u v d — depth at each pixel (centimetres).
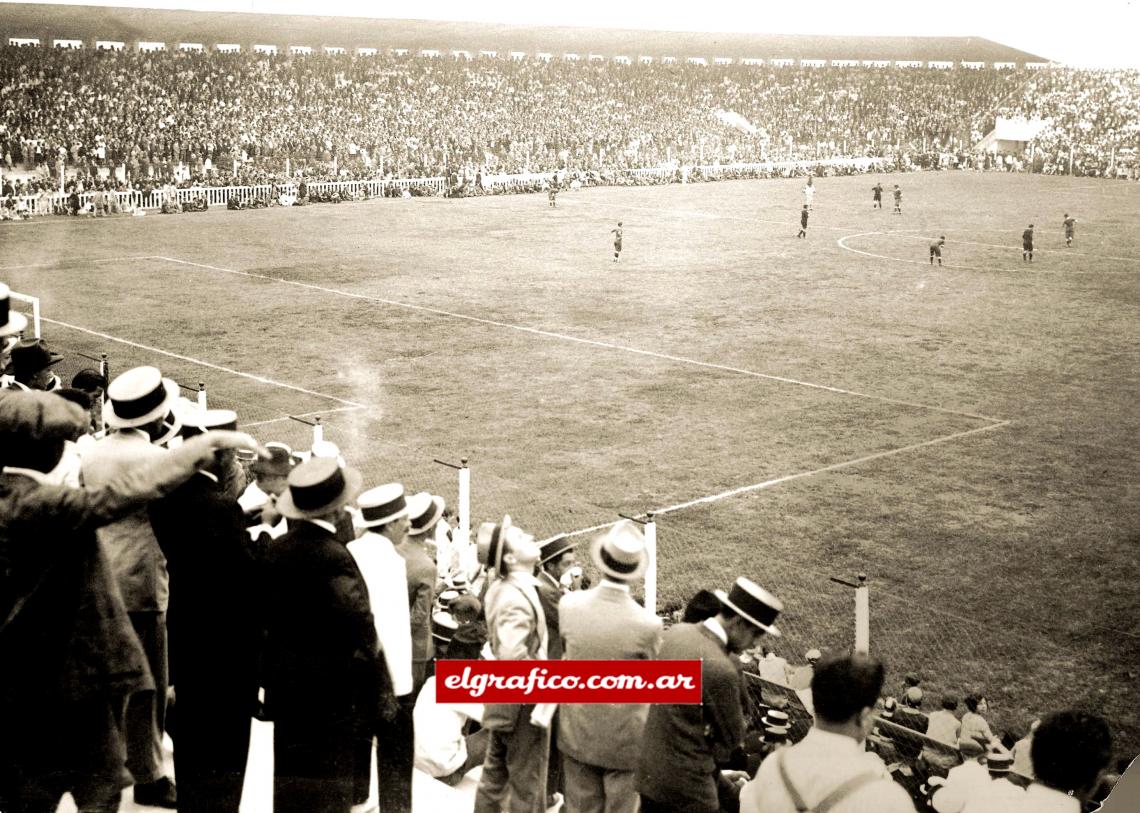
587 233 5541
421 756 712
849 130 10175
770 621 541
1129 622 1489
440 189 7250
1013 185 8262
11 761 415
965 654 1375
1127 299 4041
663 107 9794
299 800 546
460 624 766
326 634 533
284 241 5075
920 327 3547
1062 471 2181
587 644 568
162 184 6162
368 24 9481
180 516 536
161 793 594
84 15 7888
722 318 3634
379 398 2617
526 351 3131
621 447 2284
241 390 2650
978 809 423
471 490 1964
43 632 405
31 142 6219
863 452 2289
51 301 3662
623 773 579
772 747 802
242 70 7675
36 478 414
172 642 551
